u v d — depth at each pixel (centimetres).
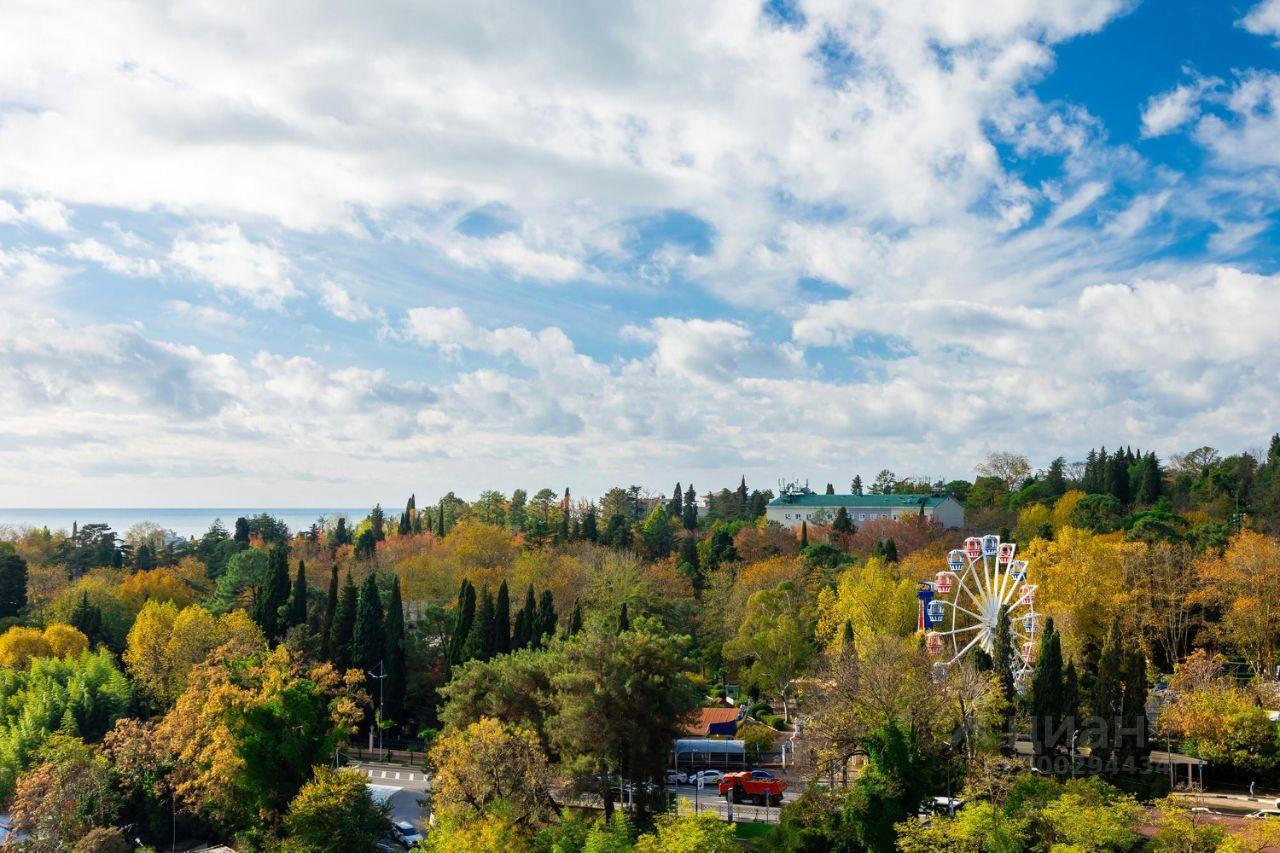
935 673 7594
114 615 14100
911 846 5728
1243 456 18788
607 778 6981
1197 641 11244
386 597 14475
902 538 18450
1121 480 19750
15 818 8031
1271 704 8912
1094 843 5391
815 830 6256
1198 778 7925
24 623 14175
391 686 11300
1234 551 11725
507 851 5778
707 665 12888
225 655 9062
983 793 6134
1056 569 11400
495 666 8238
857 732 6562
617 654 7194
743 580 14725
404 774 9556
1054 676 7819
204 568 18150
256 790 7300
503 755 6588
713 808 7738
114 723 10094
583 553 17088
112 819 8050
